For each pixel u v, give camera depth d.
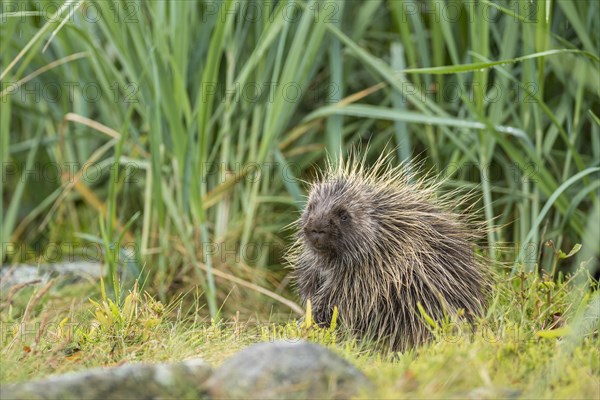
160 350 7.30
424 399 5.72
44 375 6.68
